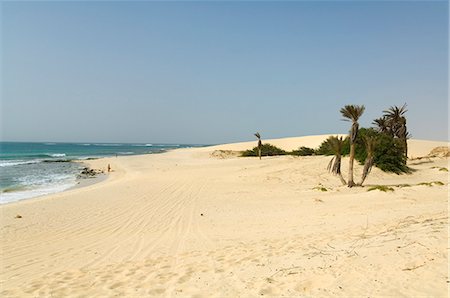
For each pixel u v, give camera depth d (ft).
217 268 20.36
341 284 15.24
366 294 13.97
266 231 31.48
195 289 17.11
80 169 130.31
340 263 17.76
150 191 64.95
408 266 15.92
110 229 36.40
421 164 108.78
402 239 19.90
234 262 21.31
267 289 15.90
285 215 38.47
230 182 75.10
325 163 86.99
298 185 68.13
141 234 33.76
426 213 30.55
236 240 28.68
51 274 21.66
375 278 15.29
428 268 15.37
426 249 17.52
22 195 67.41
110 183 82.38
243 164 116.88
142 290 17.52
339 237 24.93
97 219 41.39
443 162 113.29
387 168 81.30
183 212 44.65
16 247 29.68
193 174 92.68
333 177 74.79
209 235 31.73
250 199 53.36
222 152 209.77
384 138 85.92
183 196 58.49
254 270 19.04
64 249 28.78
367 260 17.47
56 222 39.93
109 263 23.91
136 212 45.34
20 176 105.91
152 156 204.13
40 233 34.91
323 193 54.08
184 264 21.99
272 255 21.93
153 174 98.63
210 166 117.91
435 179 74.95
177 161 157.69
